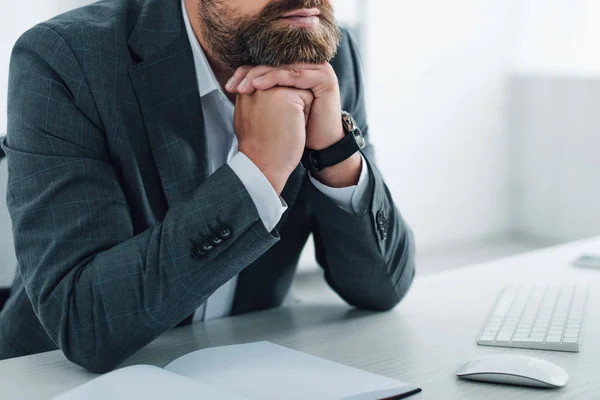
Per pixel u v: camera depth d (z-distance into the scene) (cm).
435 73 446
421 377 94
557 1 448
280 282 138
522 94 473
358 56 151
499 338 107
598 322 116
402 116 436
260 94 112
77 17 121
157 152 117
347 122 121
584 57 438
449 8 446
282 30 108
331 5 113
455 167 463
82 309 101
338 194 122
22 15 304
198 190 103
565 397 87
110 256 103
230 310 135
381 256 125
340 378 90
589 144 439
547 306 121
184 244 100
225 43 113
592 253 157
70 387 96
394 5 422
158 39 119
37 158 109
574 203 452
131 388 82
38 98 111
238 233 101
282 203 108
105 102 114
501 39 471
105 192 110
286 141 109
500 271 150
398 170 439
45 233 106
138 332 101
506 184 487
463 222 472
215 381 89
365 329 117
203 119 121
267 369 93
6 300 143
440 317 122
